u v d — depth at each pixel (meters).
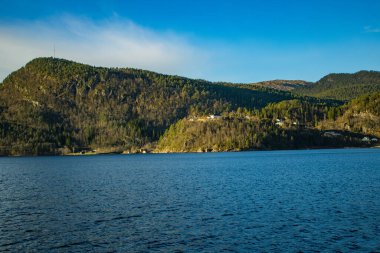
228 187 84.75
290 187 82.00
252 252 38.34
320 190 76.12
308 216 52.50
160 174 125.94
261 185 86.88
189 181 100.25
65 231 46.84
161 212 57.25
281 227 47.12
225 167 150.12
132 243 41.78
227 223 49.62
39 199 71.06
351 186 80.88
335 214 53.25
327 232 44.47
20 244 41.81
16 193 79.88
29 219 53.50
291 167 138.88
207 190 80.44
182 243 41.50
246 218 52.19
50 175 128.00
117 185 93.50
